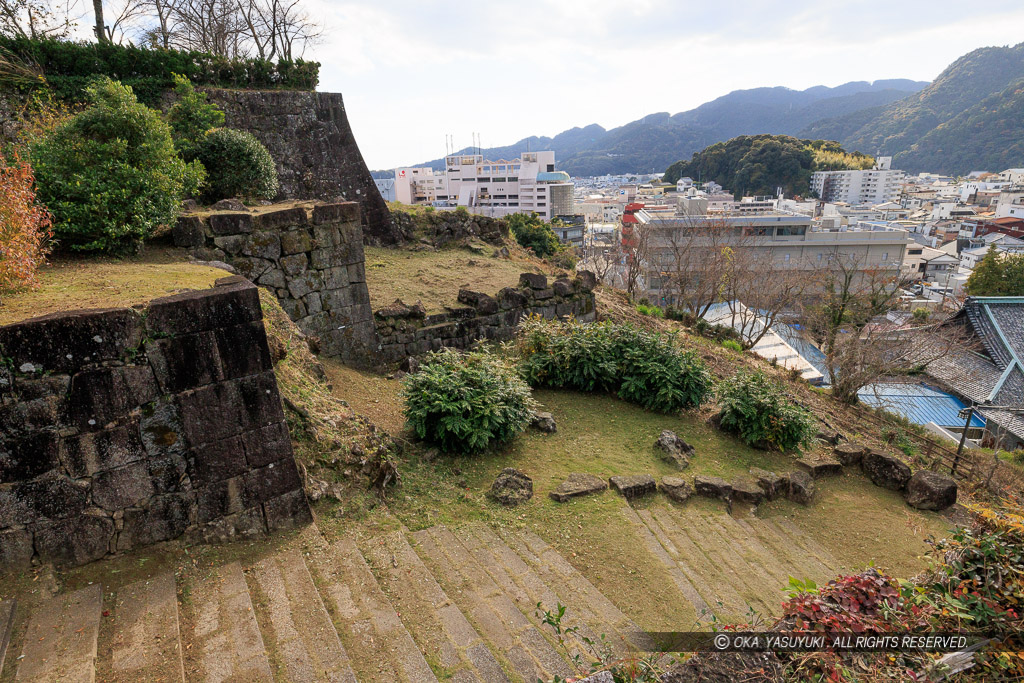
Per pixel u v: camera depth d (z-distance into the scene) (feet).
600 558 17.20
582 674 11.48
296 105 49.49
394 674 11.07
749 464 26.00
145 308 12.60
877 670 8.34
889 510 23.93
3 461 11.53
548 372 31.04
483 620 13.33
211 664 10.71
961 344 69.05
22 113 36.04
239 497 14.48
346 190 51.39
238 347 13.94
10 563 11.93
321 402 20.16
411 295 37.06
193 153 35.68
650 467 24.11
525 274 38.68
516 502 19.40
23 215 15.08
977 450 47.26
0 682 9.77
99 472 12.57
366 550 15.23
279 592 13.04
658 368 29.63
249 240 25.45
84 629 11.12
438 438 22.09
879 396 59.00
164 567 13.26
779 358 71.36
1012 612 8.67
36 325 11.34
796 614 9.77
